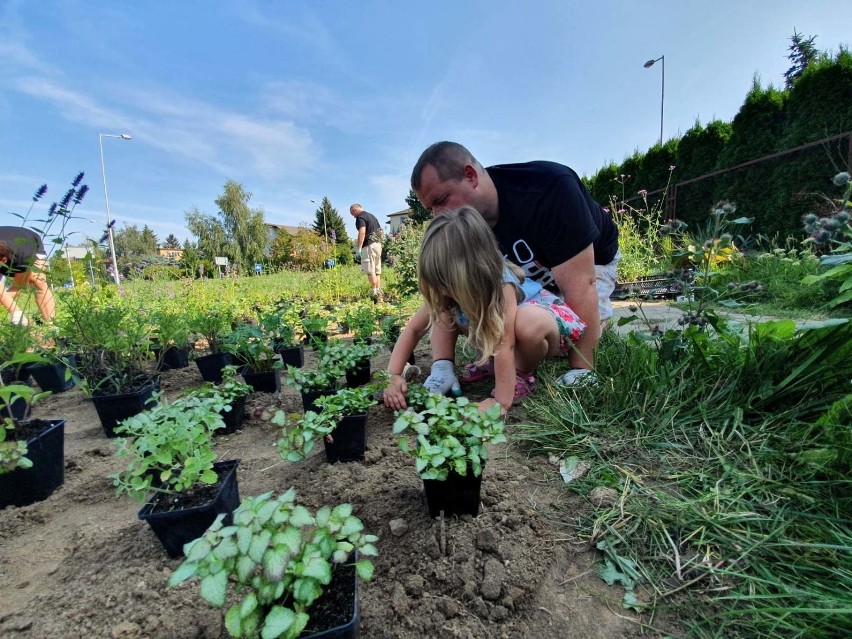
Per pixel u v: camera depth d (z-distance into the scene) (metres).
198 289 8.16
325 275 10.12
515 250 2.68
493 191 2.47
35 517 1.59
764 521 1.20
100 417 2.38
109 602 1.11
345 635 0.81
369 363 3.09
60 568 1.30
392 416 2.23
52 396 3.26
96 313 2.88
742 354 1.83
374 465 1.74
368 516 1.41
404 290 6.52
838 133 6.62
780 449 1.44
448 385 2.24
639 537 1.24
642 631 0.98
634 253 7.50
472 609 1.05
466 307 1.89
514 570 1.14
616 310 4.79
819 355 1.58
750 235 7.63
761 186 7.83
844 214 1.84
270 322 3.12
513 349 2.00
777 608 0.93
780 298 4.47
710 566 1.10
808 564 1.05
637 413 1.82
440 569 1.15
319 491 1.57
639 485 1.43
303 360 3.86
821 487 1.26
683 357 1.98
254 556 0.71
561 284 2.45
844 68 6.55
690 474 1.44
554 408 1.95
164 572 1.22
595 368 2.13
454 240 1.80
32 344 3.00
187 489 1.42
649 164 10.55
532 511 1.37
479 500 1.34
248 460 1.92
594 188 12.52
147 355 3.40
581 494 1.45
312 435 1.43
